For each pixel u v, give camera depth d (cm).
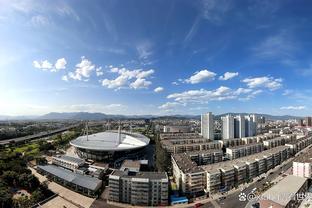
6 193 17350
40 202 17588
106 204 18100
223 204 18062
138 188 18088
